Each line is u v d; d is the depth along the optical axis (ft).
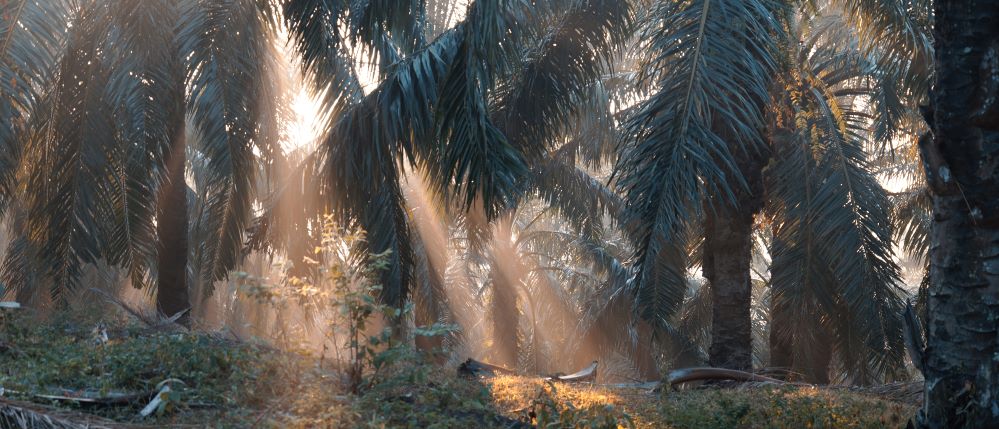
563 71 35.01
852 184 35.70
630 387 27.71
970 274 15.08
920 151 15.90
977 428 14.85
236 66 31.83
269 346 17.08
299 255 33.78
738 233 34.63
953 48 14.87
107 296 26.99
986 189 14.71
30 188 34.73
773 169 38.11
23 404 12.78
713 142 22.07
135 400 14.62
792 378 37.70
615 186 22.52
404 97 28.84
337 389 15.89
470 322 70.33
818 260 38.24
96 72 32.45
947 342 15.43
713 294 35.76
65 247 33.63
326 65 33.73
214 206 35.55
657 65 22.65
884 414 20.67
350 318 16.28
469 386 19.67
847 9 35.91
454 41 29.14
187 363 16.96
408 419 14.66
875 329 35.63
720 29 21.71
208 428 13.24
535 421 16.92
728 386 29.48
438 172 30.76
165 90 32.30
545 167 52.70
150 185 35.37
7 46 29.50
